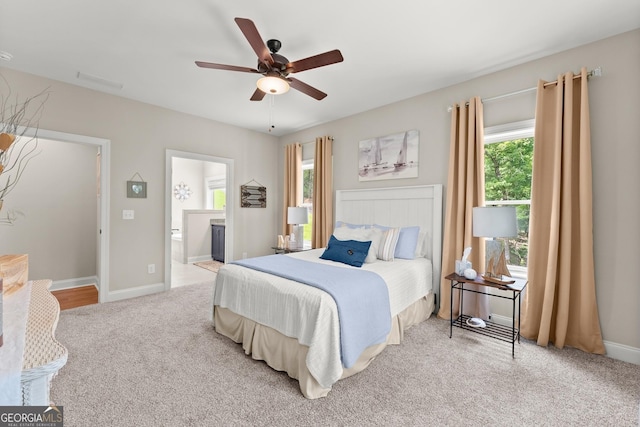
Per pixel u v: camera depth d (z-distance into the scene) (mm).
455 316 3041
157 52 2596
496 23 2172
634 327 2195
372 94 3473
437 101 3326
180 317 3027
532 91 2668
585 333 2320
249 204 5008
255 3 1973
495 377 1978
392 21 2158
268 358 2105
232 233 4801
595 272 2350
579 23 2156
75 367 2051
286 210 5129
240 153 4887
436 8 2020
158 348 2350
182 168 7633
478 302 2936
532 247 2555
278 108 3979
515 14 2072
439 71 2910
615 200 2270
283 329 2002
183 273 5230
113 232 3543
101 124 3424
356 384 1896
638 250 2186
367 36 2344
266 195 5305
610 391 1830
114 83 3213
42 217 3930
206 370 2043
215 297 2682
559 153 2396
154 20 2158
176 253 6566
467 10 2035
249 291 2311
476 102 2926
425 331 2738
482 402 1721
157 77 3066
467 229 2924
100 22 2182
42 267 3941
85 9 2035
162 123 3941
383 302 2223
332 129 4496
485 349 2375
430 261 3242
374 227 3463
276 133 5293
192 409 1642
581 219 2312
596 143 2344
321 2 1963
